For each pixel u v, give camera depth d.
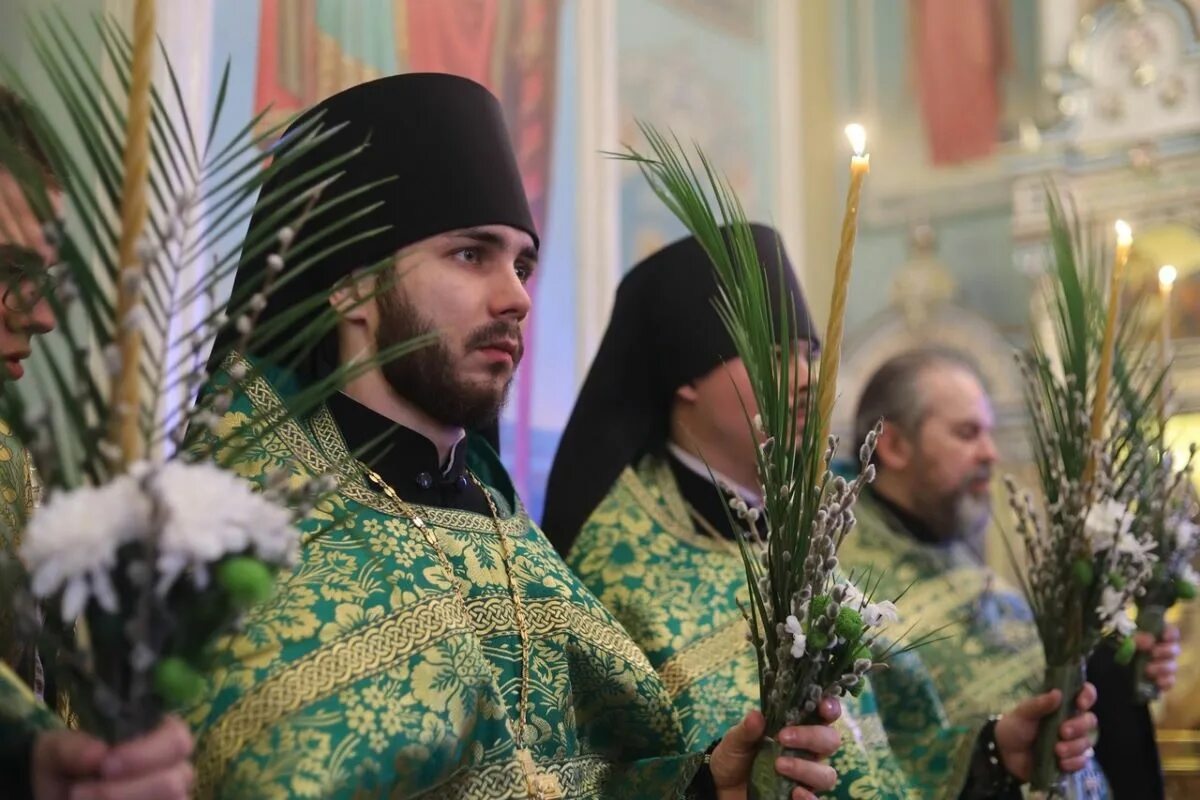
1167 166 8.43
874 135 9.50
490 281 2.25
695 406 3.11
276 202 2.24
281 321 1.51
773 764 2.06
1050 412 2.87
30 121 1.48
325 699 1.84
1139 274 8.30
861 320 9.36
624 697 2.34
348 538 2.06
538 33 7.06
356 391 2.23
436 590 2.06
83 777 1.31
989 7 9.27
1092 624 2.81
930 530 4.01
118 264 1.34
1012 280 8.88
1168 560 3.30
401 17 5.99
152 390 1.38
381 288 1.61
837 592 2.02
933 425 3.99
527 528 2.44
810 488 2.04
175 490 1.26
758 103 9.13
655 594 2.91
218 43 4.91
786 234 9.21
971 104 9.23
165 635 1.29
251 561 1.29
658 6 8.21
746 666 2.84
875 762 2.90
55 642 1.31
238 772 1.77
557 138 7.18
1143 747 3.56
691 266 3.16
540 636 2.25
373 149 2.27
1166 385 3.93
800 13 9.62
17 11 3.75
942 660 3.78
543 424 6.83
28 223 1.61
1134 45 8.67
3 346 1.90
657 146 2.31
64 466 1.38
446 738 1.90
